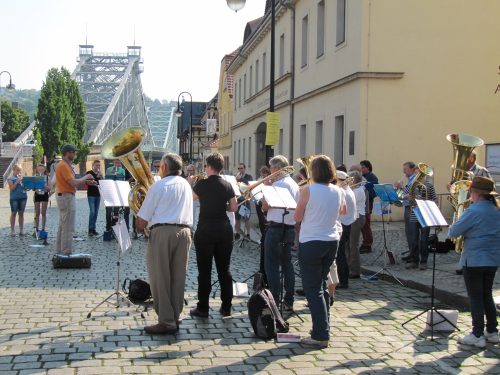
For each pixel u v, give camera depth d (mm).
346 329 7246
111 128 125125
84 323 7242
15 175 15883
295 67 26141
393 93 17906
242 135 41969
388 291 9523
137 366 5773
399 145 17938
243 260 12805
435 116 17984
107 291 9086
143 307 8047
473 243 6566
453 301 8586
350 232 10562
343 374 5695
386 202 12172
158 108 161875
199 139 64688
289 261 8016
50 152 80500
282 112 28453
